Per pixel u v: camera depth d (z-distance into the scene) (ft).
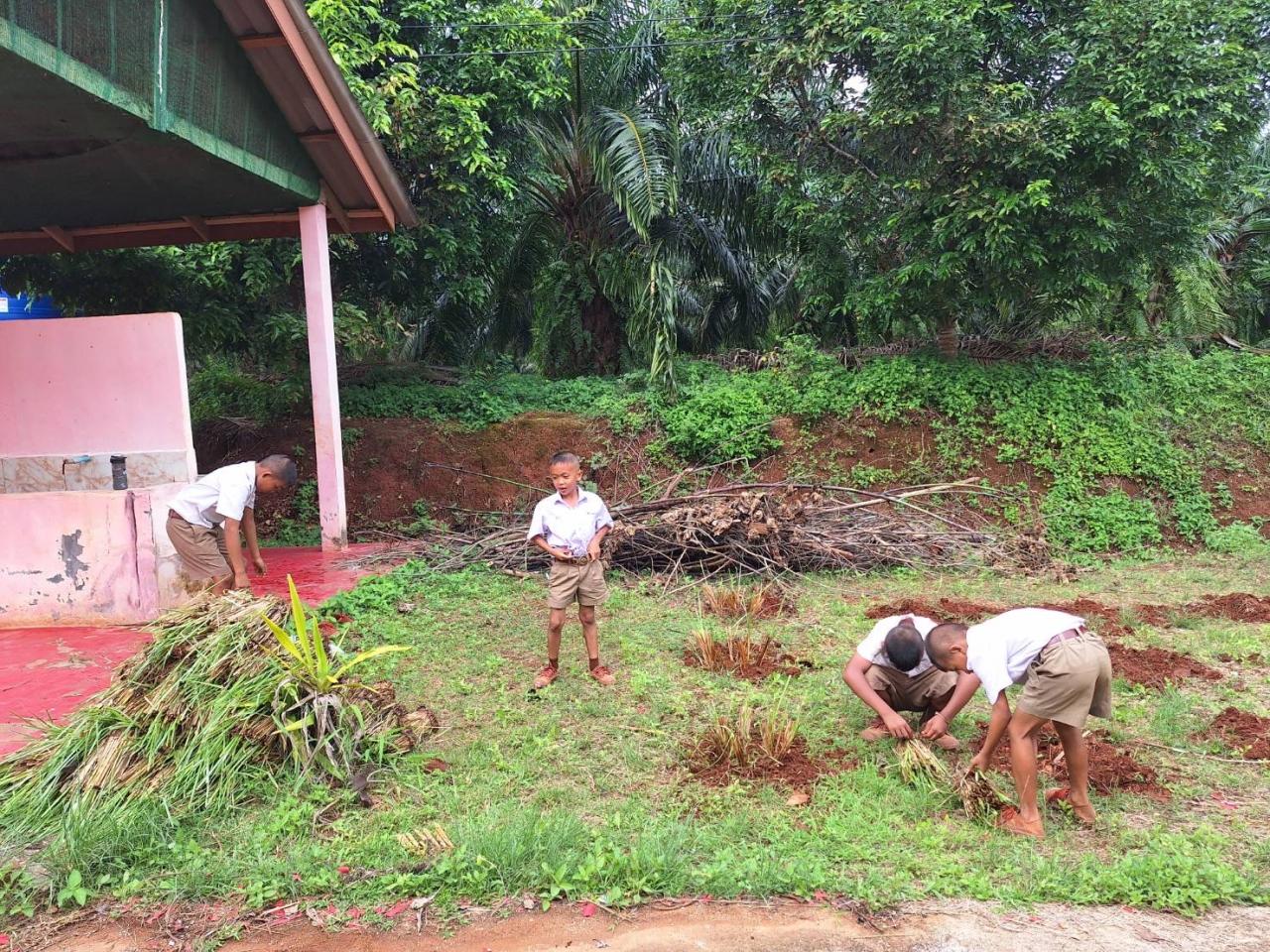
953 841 11.34
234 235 31.14
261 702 12.57
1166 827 11.81
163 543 20.66
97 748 12.23
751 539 26.32
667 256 42.06
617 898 9.87
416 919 9.64
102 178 25.45
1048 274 33.17
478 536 30.37
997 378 36.60
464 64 37.50
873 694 13.92
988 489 33.83
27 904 9.71
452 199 38.52
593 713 15.57
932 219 34.09
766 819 11.87
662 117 41.75
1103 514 32.68
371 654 13.93
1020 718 11.58
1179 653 19.39
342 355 45.60
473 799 12.27
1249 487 34.68
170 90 20.75
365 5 35.91
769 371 40.63
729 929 9.53
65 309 37.78
